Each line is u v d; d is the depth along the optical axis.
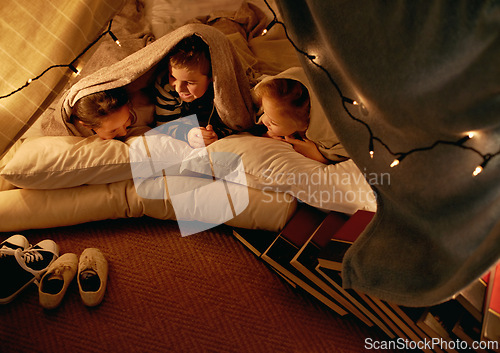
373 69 0.77
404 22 0.71
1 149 1.21
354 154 0.94
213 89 1.39
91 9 1.07
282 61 1.62
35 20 1.06
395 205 0.95
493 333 0.96
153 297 1.28
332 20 0.78
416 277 0.91
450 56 0.70
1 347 1.16
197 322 1.23
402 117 0.80
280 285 1.31
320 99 0.92
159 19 1.67
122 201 1.38
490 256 0.75
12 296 1.24
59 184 1.33
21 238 1.34
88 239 1.41
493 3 0.65
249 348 1.18
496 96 0.71
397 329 1.11
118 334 1.20
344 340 1.20
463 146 0.78
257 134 1.47
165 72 1.34
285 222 1.30
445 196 0.84
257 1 1.79
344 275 1.01
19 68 1.10
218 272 1.33
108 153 1.31
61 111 1.33
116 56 1.37
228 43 1.27
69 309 1.25
